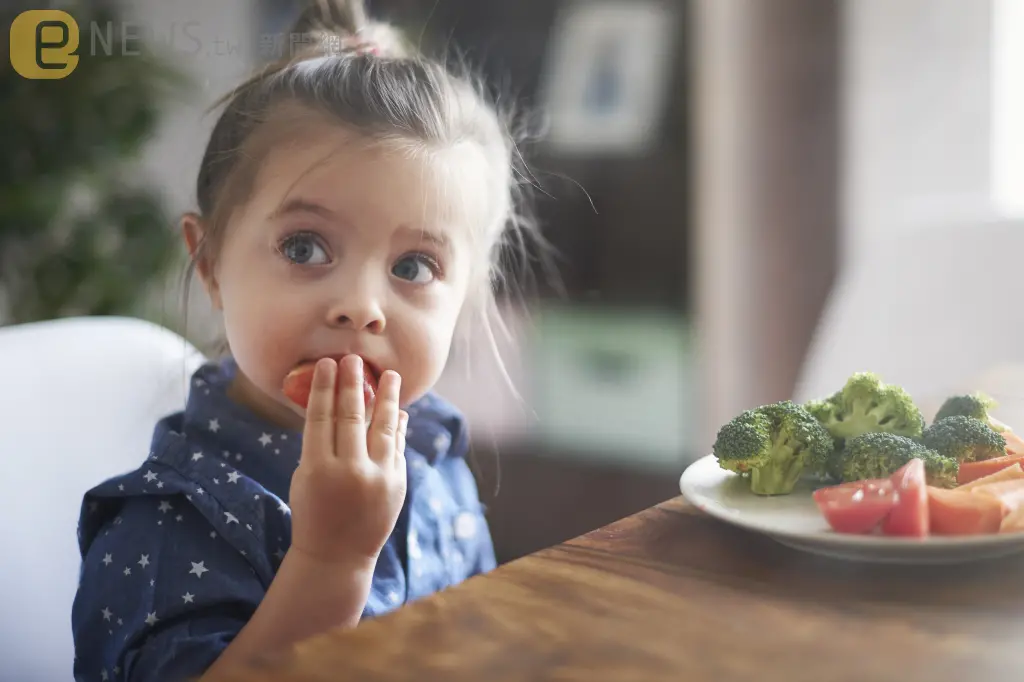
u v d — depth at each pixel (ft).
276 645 2.44
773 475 2.33
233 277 3.03
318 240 2.91
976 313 5.08
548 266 7.73
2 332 3.36
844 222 7.03
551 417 8.00
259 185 2.99
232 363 3.40
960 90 6.60
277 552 2.85
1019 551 1.99
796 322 7.21
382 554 3.32
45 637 3.03
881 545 1.86
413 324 2.97
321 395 2.56
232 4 7.11
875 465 2.26
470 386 7.83
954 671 1.49
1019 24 6.47
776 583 1.86
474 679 1.48
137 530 2.83
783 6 7.04
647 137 7.65
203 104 5.96
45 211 6.51
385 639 1.62
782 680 1.47
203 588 2.69
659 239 7.67
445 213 3.06
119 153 6.72
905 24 6.70
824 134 7.02
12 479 3.10
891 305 5.29
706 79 7.32
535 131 6.75
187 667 2.52
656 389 7.73
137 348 3.59
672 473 7.67
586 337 7.88
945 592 1.82
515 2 7.75
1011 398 3.19
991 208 6.23
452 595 1.80
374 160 2.92
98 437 3.35
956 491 2.04
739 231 7.32
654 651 1.57
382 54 3.48
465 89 3.55
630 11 7.62
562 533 8.07
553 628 1.66
